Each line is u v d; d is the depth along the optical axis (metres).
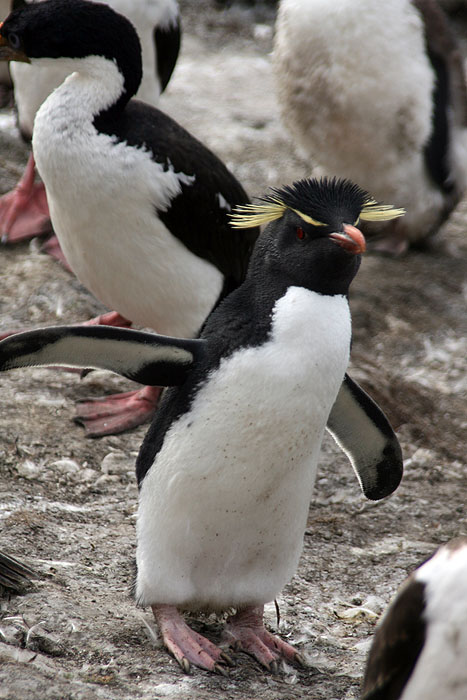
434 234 15.29
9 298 11.77
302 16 13.15
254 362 5.84
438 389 11.88
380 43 13.08
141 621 6.70
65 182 8.62
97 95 8.61
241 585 6.49
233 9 24.86
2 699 5.43
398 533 8.91
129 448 9.53
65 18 8.56
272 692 6.11
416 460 10.27
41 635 6.24
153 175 8.60
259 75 21.05
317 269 5.83
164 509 6.22
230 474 6.01
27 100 11.96
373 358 12.33
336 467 9.85
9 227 12.76
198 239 9.12
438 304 13.77
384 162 14.02
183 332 9.62
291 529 6.37
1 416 9.62
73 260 9.38
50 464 8.96
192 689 5.96
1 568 6.79
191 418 6.05
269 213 6.12
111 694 5.71
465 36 23.94
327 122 13.80
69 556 7.46
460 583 4.64
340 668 6.56
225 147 17.27
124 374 6.20
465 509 9.47
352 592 7.81
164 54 11.77
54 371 10.75
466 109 14.62
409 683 4.83
